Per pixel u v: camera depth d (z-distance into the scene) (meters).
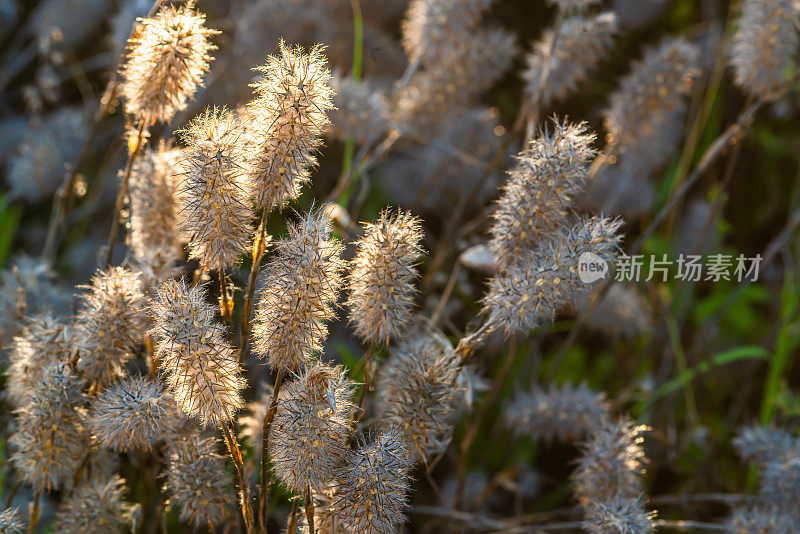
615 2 1.18
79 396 0.63
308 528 0.63
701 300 1.16
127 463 0.72
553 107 1.14
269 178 0.61
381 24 1.00
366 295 0.62
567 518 0.89
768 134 1.20
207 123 0.61
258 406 0.67
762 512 0.72
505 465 0.93
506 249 0.64
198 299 0.60
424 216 1.01
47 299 0.73
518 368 0.96
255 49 0.87
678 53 0.75
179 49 0.62
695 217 1.07
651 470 0.91
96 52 1.16
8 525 0.64
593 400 0.75
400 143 0.92
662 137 0.91
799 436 0.89
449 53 0.77
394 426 0.63
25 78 1.19
